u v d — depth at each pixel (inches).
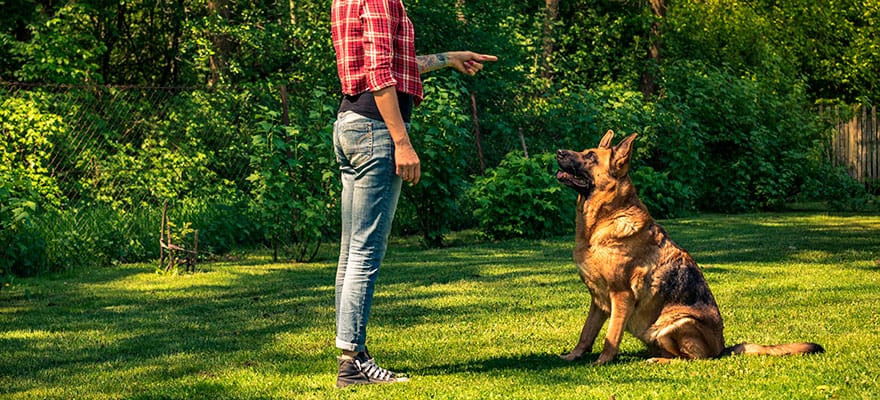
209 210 441.4
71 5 629.3
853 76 1051.3
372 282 169.5
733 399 154.6
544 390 162.7
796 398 154.6
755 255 388.2
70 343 219.6
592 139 605.9
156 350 210.1
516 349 205.6
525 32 762.8
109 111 468.4
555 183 486.3
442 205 448.8
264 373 183.6
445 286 310.2
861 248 411.5
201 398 163.2
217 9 674.8
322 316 255.4
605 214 185.2
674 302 185.5
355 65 163.3
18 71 605.0
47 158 431.2
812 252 397.1
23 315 261.4
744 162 669.3
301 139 419.5
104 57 732.0
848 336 214.1
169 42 762.8
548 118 607.2
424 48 624.4
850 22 1088.2
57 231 378.0
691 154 644.7
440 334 224.7
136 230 409.1
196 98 478.3
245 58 656.4
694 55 975.0
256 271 363.9
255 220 443.8
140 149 465.7
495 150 579.8
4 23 625.0
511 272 345.7
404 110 166.1
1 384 177.5
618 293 184.9
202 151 469.7
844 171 719.7
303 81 601.9
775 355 188.1
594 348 206.1
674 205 625.0
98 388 173.0
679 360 185.5
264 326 240.4
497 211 474.9
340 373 169.6
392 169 165.8
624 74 1034.7
